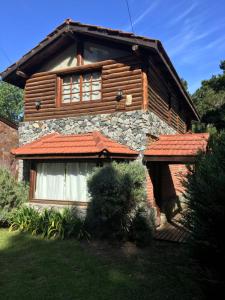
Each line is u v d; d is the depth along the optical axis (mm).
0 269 6871
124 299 5539
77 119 12141
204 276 4727
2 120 14297
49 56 13062
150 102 11398
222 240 4512
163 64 11664
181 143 10820
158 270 6941
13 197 10734
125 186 8828
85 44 12367
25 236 9453
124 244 8898
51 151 10641
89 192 9195
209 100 30688
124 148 10625
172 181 14477
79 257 7684
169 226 11180
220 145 5082
